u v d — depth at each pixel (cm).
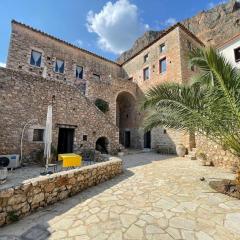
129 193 517
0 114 923
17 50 1498
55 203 453
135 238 294
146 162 1070
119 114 2328
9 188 363
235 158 775
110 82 1841
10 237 304
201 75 511
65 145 1234
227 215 367
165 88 515
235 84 386
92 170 600
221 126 469
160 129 1656
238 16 2953
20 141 971
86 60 1994
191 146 1355
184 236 297
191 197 473
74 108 1231
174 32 1642
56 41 1750
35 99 1052
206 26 3500
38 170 866
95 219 362
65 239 295
